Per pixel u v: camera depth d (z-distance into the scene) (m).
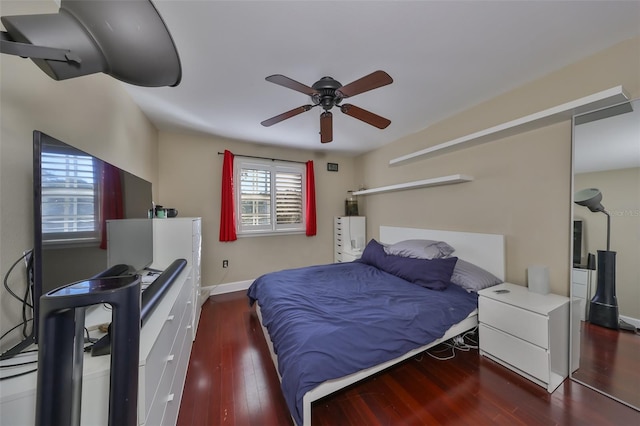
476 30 1.45
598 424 1.33
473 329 2.19
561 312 1.70
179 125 3.00
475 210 2.53
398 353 1.50
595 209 1.71
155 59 0.85
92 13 0.71
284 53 1.65
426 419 1.38
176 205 3.32
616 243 1.63
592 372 1.69
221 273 3.63
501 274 2.26
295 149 4.15
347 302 1.88
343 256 4.13
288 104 2.42
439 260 2.34
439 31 1.46
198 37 1.49
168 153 3.27
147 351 0.87
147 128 2.73
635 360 1.56
